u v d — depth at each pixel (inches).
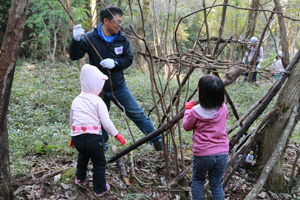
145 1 316.8
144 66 404.2
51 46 470.0
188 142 158.6
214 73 126.7
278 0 176.7
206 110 91.9
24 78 237.9
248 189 125.5
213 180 97.3
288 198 124.9
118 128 168.6
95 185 99.3
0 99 73.9
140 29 370.9
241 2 298.5
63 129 153.2
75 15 321.1
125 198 104.3
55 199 95.2
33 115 169.5
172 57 116.1
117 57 117.4
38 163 112.4
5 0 475.5
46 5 392.2
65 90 230.8
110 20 110.9
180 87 112.4
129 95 125.0
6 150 78.1
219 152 92.6
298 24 489.7
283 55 186.1
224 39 148.1
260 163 135.0
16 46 73.3
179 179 113.8
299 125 215.3
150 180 118.0
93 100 94.8
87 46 114.6
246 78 335.6
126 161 124.8
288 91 123.5
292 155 166.6
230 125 196.7
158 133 107.6
